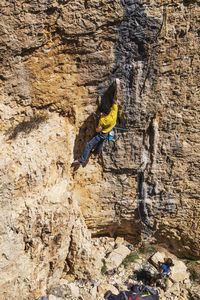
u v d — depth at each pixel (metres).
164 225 7.62
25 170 5.31
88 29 5.27
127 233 8.24
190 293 7.31
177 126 6.46
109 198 7.24
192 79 6.02
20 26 4.96
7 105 5.54
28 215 5.36
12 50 5.10
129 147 6.68
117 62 5.72
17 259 5.34
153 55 5.72
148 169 6.89
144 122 6.43
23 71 5.36
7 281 5.14
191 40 5.66
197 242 7.67
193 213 7.38
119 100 6.11
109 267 7.43
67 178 6.52
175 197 7.20
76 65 5.67
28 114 5.77
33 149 5.55
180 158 6.76
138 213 7.52
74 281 6.95
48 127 5.91
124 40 5.52
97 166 6.91
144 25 5.39
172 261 7.81
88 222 7.44
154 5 5.28
